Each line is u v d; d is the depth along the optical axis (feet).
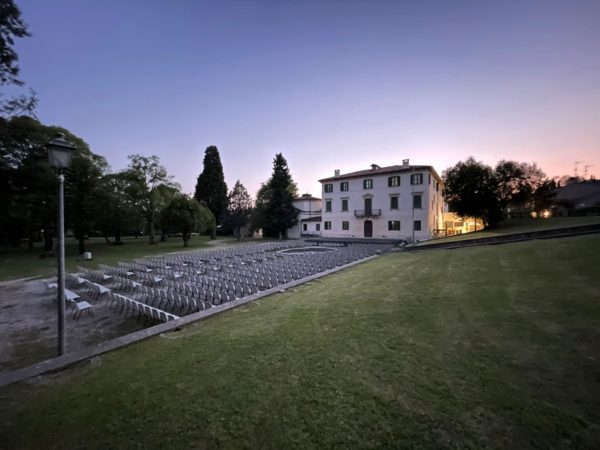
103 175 100.42
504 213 117.60
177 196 129.49
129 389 12.21
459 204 104.63
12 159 63.77
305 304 24.29
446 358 13.23
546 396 10.11
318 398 10.79
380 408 10.01
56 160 16.03
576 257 31.48
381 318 19.20
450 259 42.73
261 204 183.32
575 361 12.19
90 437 9.47
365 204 130.82
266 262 59.11
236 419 9.89
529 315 17.53
